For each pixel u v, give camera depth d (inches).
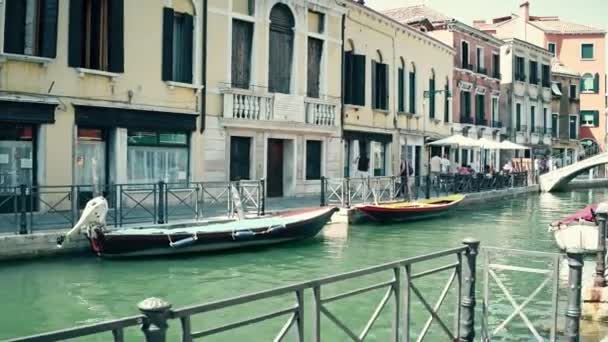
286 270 440.5
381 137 1018.1
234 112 731.4
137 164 634.8
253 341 280.7
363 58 949.8
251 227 507.2
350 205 701.3
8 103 523.2
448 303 350.0
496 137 1537.9
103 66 601.9
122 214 523.8
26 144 546.6
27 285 373.1
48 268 415.8
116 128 609.3
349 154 949.2
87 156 594.2
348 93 928.3
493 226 719.7
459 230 676.1
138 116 626.5
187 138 685.9
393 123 1057.5
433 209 765.3
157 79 650.2
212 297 362.6
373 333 294.0
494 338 282.2
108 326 114.6
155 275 414.3
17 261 419.2
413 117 1124.5
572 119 1994.3
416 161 1152.8
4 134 531.2
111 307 336.5
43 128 552.1
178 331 294.4
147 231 456.4
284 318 316.2
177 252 475.2
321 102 859.4
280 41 808.3
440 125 1247.5
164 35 653.9
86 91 585.0
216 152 714.2
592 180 1585.9
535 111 1775.3
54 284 378.3
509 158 1624.0
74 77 574.6
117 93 612.1
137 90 629.6
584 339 273.7
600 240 322.0
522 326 302.4
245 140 761.6
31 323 305.9
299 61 826.8
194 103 689.0
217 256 483.5
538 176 1413.6
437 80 1225.4
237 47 751.1
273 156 809.5
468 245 219.6
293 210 642.8
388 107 1039.6
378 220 705.6
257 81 765.9
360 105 946.1
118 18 604.7
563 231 510.9
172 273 421.7
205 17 699.4
